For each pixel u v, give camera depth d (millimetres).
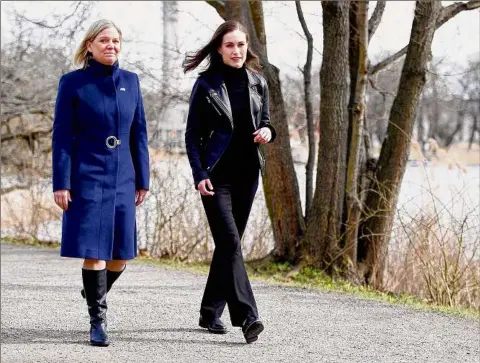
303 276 12695
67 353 6980
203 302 7773
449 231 11203
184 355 6941
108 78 7145
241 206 7340
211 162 7113
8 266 13266
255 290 10922
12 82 17734
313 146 13766
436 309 9797
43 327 8125
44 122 18609
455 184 11734
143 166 7355
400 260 12711
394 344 7707
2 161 18281
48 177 17797
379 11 13211
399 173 12727
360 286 12266
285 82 15734
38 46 17625
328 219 12891
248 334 7086
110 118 7094
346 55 12625
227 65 7180
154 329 7992
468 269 11242
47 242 17391
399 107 12680
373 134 15258
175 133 15711
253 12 13273
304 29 13867
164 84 15367
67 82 7082
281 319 8805
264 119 7305
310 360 6922
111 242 7109
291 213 13289
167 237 15445
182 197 15414
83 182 7047
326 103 12727
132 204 7273
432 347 7641
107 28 7098
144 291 10523
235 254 7180
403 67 12680
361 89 12422
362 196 13094
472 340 8016
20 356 6871
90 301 7305
